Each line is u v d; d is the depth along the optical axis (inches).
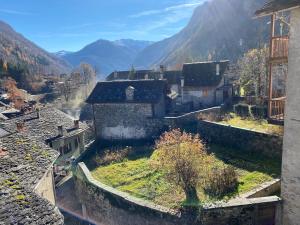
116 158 900.0
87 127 1201.4
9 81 2903.5
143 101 1066.1
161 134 1026.1
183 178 570.3
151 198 590.2
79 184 738.2
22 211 292.2
